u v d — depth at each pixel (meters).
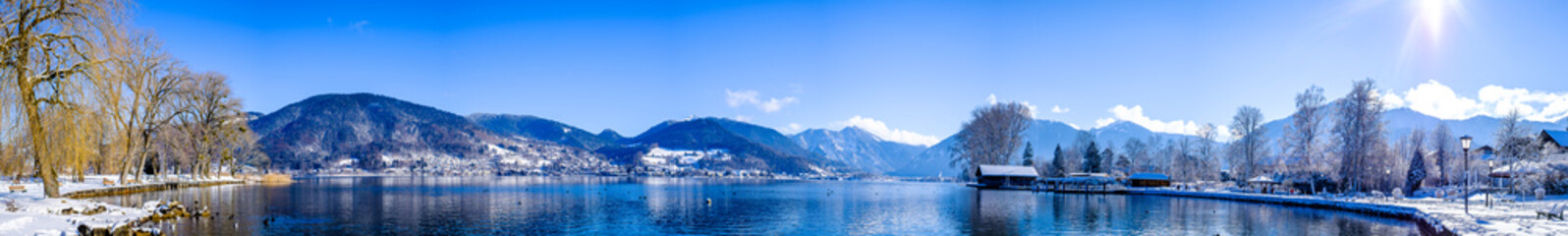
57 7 37.06
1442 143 127.75
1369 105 82.56
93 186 69.06
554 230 43.88
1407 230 44.62
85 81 39.16
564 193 96.31
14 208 34.28
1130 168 182.50
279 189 96.44
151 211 42.72
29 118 37.66
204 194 77.38
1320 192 91.81
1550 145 76.81
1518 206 53.41
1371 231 44.28
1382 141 90.38
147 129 74.88
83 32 37.94
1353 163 82.06
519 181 189.00
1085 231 45.19
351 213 53.03
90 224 30.20
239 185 109.12
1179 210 61.03
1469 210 48.81
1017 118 146.12
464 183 158.00
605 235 41.81
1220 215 55.50
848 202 75.56
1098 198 84.75
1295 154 87.94
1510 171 68.44
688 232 43.72
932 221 51.06
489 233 41.94
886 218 53.34
